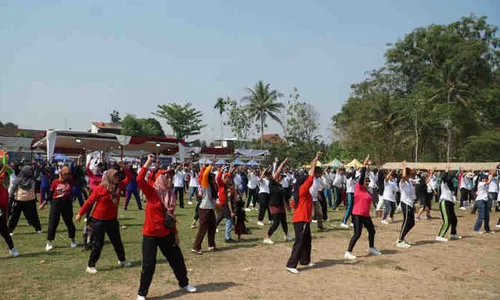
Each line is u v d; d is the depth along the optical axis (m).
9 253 8.23
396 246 9.99
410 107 47.66
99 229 6.95
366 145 51.59
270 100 58.78
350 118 56.69
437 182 21.19
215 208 9.55
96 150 23.72
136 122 65.81
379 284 6.62
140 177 5.62
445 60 52.75
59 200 8.65
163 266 7.51
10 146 29.83
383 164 47.50
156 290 6.07
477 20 56.47
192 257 8.41
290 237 10.36
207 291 6.05
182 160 21.31
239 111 56.41
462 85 49.69
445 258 8.74
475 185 22.47
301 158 48.00
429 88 51.03
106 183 7.05
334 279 6.86
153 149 22.88
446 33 55.19
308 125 50.94
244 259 8.25
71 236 8.91
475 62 51.94
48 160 17.45
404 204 9.89
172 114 69.31
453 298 6.00
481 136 47.97
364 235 11.59
